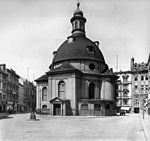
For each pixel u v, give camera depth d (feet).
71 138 53.47
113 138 53.47
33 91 416.87
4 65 241.96
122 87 278.87
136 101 269.23
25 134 61.11
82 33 204.23
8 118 136.77
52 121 111.55
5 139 52.06
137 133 63.31
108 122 105.50
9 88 261.03
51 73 171.12
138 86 271.90
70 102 160.45
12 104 271.69
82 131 68.23
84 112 161.38
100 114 163.32
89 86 178.60
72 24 209.36
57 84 168.35
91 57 181.68
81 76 173.68
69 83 163.22
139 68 277.23
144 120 114.52
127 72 280.10
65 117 142.10
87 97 173.58
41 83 192.13
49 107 168.96
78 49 182.29
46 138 53.47
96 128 77.36
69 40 191.72
